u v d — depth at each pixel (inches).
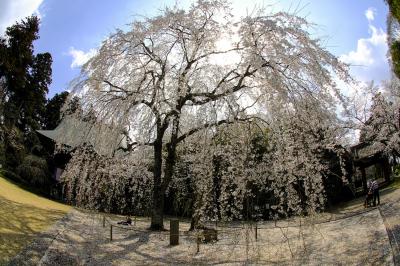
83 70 424.5
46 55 1341.0
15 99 1282.0
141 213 684.1
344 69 354.6
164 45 442.6
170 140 514.0
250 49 355.3
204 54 407.2
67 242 458.9
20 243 403.9
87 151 439.2
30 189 958.4
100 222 581.3
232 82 392.2
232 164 362.0
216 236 474.0
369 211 646.5
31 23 1245.1
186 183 617.3
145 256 433.4
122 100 415.2
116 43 428.1
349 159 801.6
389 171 1082.1
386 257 388.2
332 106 363.3
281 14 370.9
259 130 391.2
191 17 417.1
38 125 1314.0
